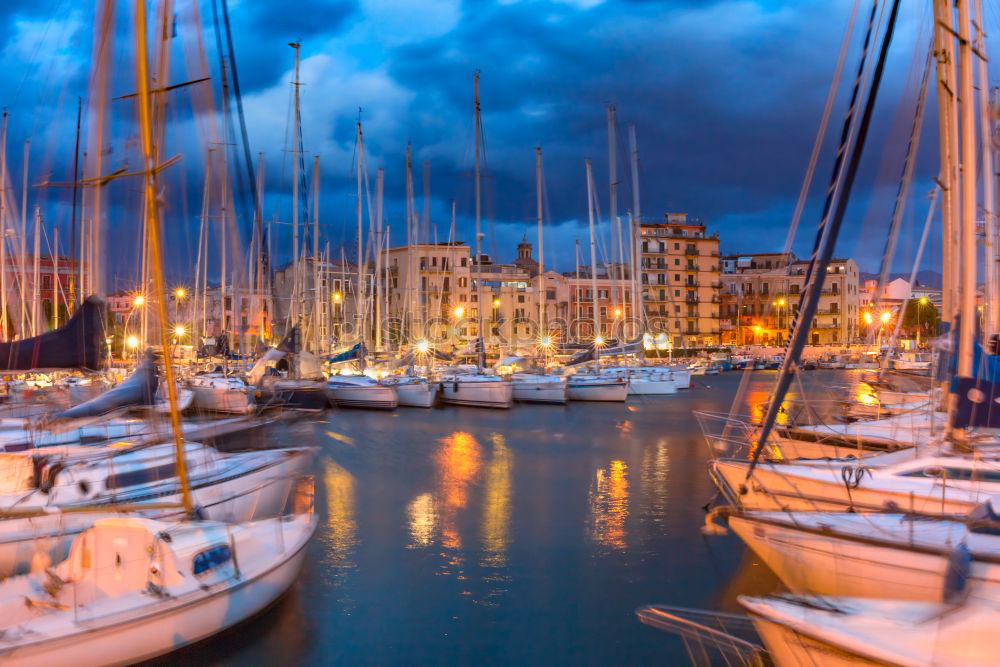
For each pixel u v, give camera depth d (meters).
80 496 14.71
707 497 22.72
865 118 11.81
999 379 14.48
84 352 16.09
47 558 12.61
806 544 12.00
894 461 16.55
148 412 18.00
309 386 39.75
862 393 29.75
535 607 14.28
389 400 48.16
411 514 20.72
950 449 14.95
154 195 12.97
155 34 14.66
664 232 134.12
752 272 148.38
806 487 15.34
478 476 26.14
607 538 18.42
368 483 24.83
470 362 75.69
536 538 18.45
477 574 15.98
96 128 15.76
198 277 47.25
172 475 15.98
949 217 16.56
